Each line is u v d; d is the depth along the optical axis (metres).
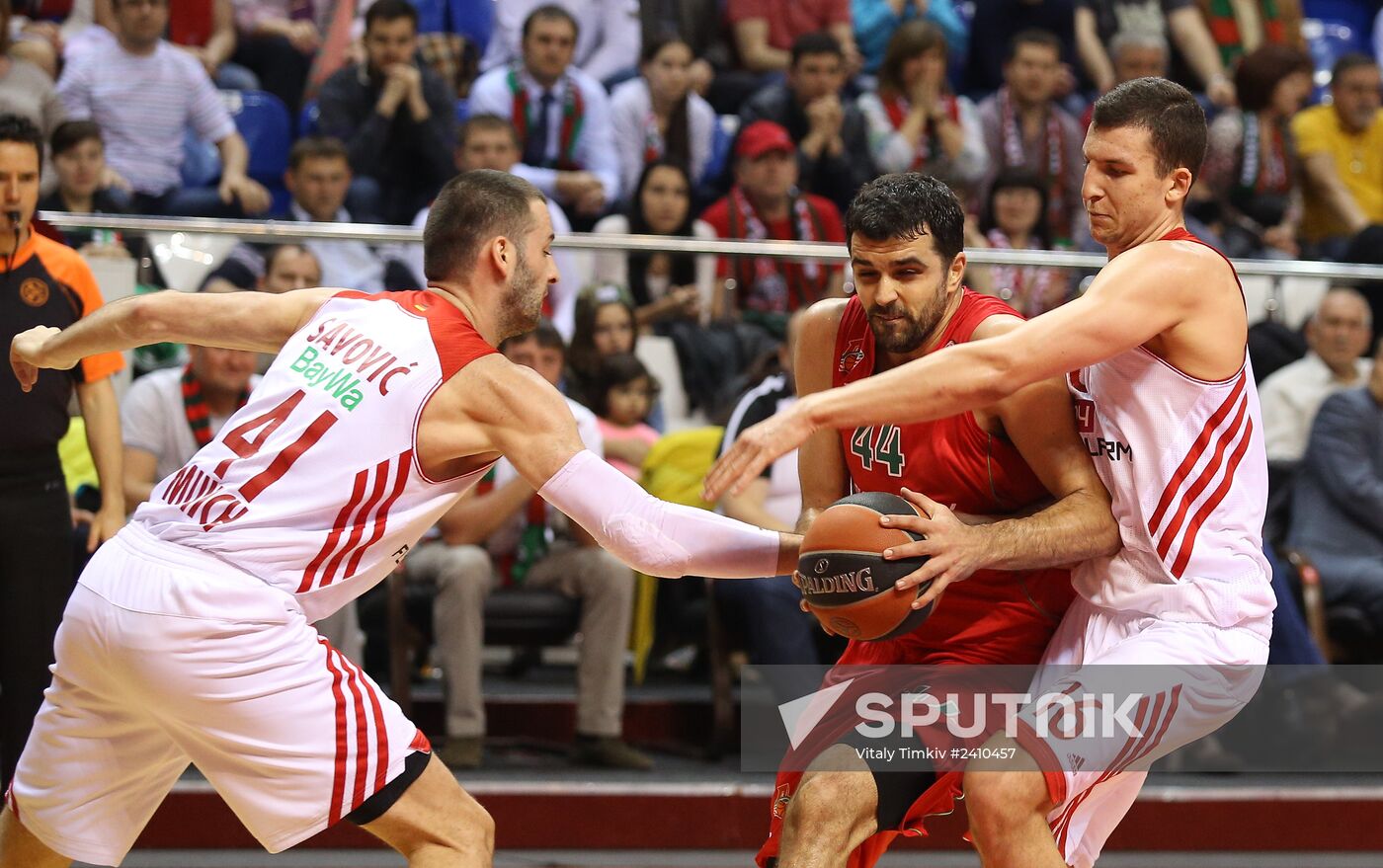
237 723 6.19
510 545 11.27
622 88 16.48
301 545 6.28
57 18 17.27
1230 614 6.66
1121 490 6.70
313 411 6.34
